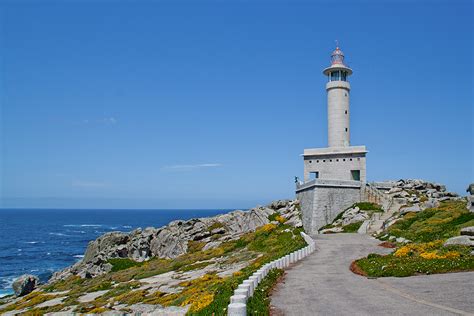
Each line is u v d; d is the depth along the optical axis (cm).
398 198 7462
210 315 2123
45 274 10225
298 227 7362
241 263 5141
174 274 5503
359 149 8188
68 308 4406
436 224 5050
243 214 8781
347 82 8912
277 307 2119
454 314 1831
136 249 8481
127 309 3662
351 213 7162
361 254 4238
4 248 15575
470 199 5500
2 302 6203
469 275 2730
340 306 2088
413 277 2784
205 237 8331
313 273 3197
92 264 8094
